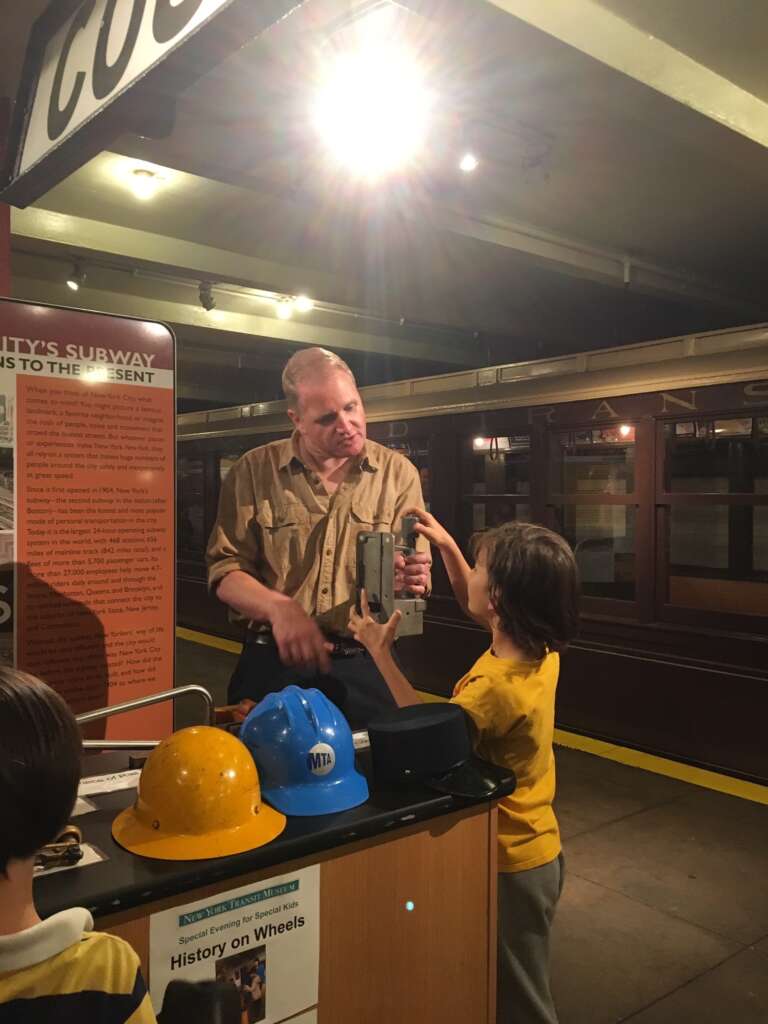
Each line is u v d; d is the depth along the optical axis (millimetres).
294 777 1511
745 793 4879
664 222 5758
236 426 9953
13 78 3045
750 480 5266
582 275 6441
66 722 946
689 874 3900
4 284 3059
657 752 5543
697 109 3504
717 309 7801
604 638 5875
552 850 1928
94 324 2066
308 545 2234
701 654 5320
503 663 1926
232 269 6500
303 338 8766
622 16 3172
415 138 3996
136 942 1249
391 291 7574
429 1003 1620
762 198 5223
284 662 2080
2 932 897
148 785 1394
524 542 1917
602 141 4359
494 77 3369
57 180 2303
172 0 1635
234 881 1339
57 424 2014
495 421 6609
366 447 2346
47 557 2010
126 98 1803
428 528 2246
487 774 1702
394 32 3035
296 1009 1424
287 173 4391
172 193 5246
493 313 8484
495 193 5141
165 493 2186
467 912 1680
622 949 3260
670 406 5402
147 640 2166
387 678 2000
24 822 877
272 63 3230
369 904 1514
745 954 3230
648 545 5582
